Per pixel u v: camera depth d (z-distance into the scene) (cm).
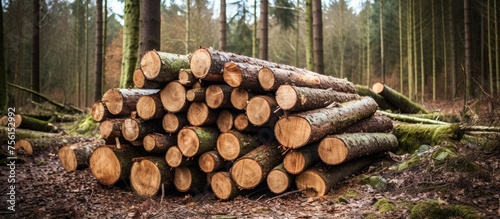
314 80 616
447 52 2461
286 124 490
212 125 564
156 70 514
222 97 515
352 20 3203
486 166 484
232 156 524
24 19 1228
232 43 2723
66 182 587
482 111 625
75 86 2967
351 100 662
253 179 502
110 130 554
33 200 488
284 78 530
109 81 2786
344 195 489
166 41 2544
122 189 572
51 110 1421
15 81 1978
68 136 899
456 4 2392
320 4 1079
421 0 2372
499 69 1605
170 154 537
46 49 2705
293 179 526
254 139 551
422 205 395
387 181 508
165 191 567
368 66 2734
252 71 523
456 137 625
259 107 506
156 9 838
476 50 2369
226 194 516
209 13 2639
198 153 518
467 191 430
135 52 959
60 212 439
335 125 522
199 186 554
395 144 660
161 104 541
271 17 2273
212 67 504
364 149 542
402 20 2564
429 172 497
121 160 557
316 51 1072
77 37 2533
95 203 493
